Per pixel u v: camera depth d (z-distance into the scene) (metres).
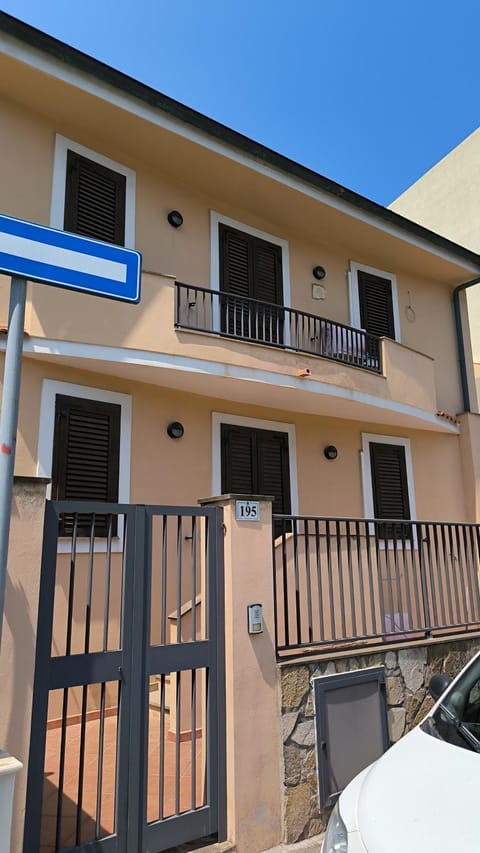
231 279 8.73
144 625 3.47
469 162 16.47
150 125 7.21
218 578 3.85
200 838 3.51
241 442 8.44
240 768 3.57
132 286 2.58
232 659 3.69
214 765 3.57
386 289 10.96
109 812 3.76
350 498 9.54
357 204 9.23
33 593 2.94
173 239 8.11
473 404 11.69
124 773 3.23
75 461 6.65
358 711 4.24
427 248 10.52
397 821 2.14
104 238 7.37
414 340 11.14
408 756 2.63
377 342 9.65
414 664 4.73
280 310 9.16
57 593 6.06
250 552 3.94
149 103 7.03
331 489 9.34
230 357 7.29
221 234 8.76
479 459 11.08
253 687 3.75
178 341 6.91
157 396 7.58
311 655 4.21
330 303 9.95
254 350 7.53
